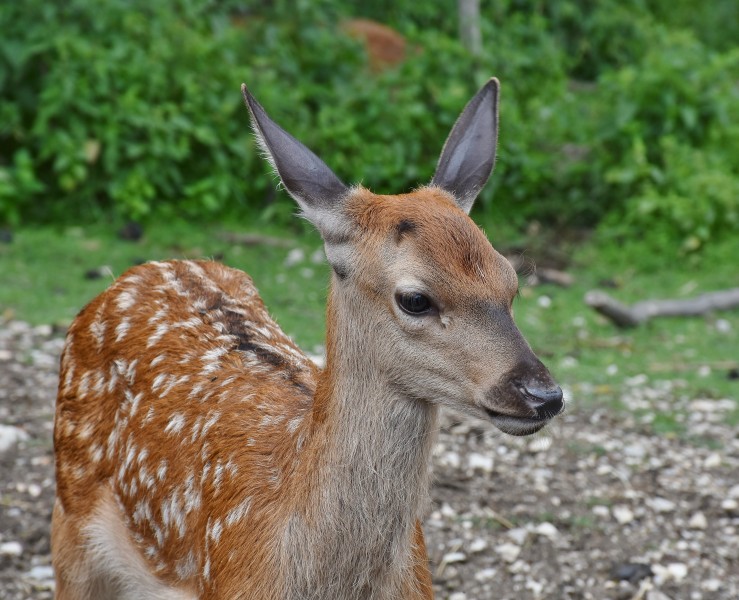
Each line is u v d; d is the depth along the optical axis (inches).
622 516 378.3
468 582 343.0
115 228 639.1
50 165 666.2
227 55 690.8
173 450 251.9
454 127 241.8
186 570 249.6
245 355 264.2
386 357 212.1
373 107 685.3
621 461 415.2
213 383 255.9
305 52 730.8
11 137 662.5
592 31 950.4
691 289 612.4
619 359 512.4
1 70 642.8
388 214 213.8
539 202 698.2
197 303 280.1
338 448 215.9
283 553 219.9
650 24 1001.5
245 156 666.2
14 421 427.8
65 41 643.5
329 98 707.4
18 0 656.4
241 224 661.9
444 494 387.9
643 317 554.9
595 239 672.4
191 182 671.8
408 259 208.1
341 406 216.2
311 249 634.2
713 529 375.2
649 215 662.5
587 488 396.5
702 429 444.1
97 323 283.3
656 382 487.2
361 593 219.1
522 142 698.8
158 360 265.6
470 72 728.3
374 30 801.6
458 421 434.6
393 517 216.7
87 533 272.1
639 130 697.0
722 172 675.4
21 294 547.5
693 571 351.3
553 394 200.1
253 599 223.0
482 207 691.4
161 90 667.4
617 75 727.7
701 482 403.5
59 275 576.4
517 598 336.5
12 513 369.7
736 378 493.4
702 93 700.0
